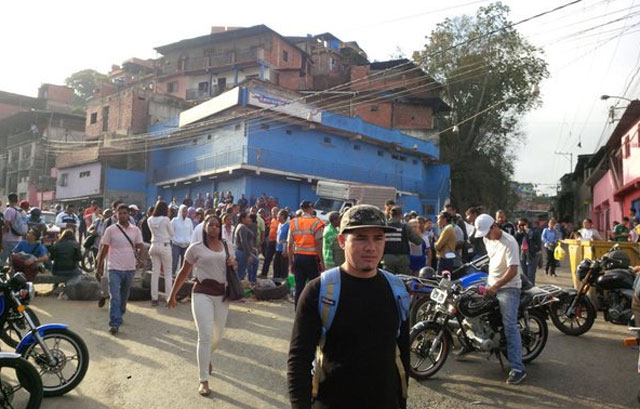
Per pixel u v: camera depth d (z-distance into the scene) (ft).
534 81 124.88
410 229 24.36
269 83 100.99
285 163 100.83
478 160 136.98
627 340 17.47
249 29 152.87
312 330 7.48
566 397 16.46
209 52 163.32
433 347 17.92
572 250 36.47
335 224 25.70
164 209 30.04
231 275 16.85
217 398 15.56
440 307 18.62
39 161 160.15
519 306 19.31
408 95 136.05
